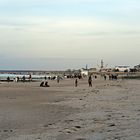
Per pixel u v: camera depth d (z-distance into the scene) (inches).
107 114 692.7
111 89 2021.4
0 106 986.7
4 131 516.1
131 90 1840.6
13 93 1702.8
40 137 447.8
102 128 494.0
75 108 903.7
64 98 1349.7
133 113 685.9
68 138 425.7
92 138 411.8
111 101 1087.0
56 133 474.3
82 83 3516.2
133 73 6840.6
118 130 462.0
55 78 5684.1
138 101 1039.6
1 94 1614.2
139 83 3132.4
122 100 1112.8
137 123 522.3
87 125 538.3
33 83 3464.6
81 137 425.7
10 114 770.8
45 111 838.5
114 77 4948.3
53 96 1481.3
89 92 1780.3
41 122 624.4
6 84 3117.6
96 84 3129.9
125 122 546.0
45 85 2704.2
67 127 527.5
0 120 658.8
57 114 761.6
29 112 813.9
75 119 637.9
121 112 720.3
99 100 1157.1
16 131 514.9
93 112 756.6
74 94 1620.3
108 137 410.3
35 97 1421.0
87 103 1047.6
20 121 642.2
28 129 534.6
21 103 1101.7
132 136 404.5
